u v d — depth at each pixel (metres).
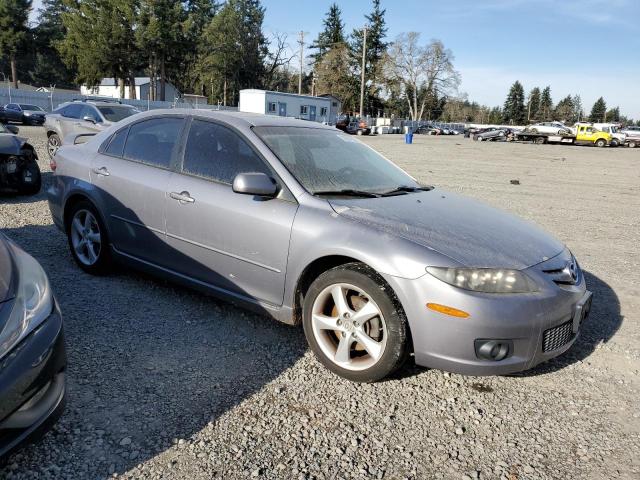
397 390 3.13
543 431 2.82
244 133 3.77
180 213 3.87
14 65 71.06
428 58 83.50
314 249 3.18
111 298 4.26
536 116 131.75
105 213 4.45
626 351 3.84
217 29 68.44
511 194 11.80
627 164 23.67
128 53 57.44
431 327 2.83
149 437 2.58
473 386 3.23
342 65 79.69
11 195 8.49
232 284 3.67
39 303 2.42
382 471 2.43
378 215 3.24
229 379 3.15
